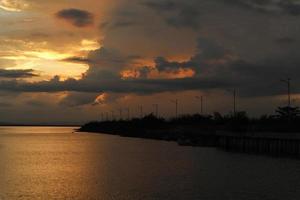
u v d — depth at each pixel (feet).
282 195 161.27
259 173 221.25
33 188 178.50
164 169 241.96
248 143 377.91
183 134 575.79
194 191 169.37
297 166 251.80
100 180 199.41
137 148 430.20
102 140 625.00
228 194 163.12
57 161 296.10
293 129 413.59
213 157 314.96
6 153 372.58
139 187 178.60
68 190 173.58
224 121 613.11
